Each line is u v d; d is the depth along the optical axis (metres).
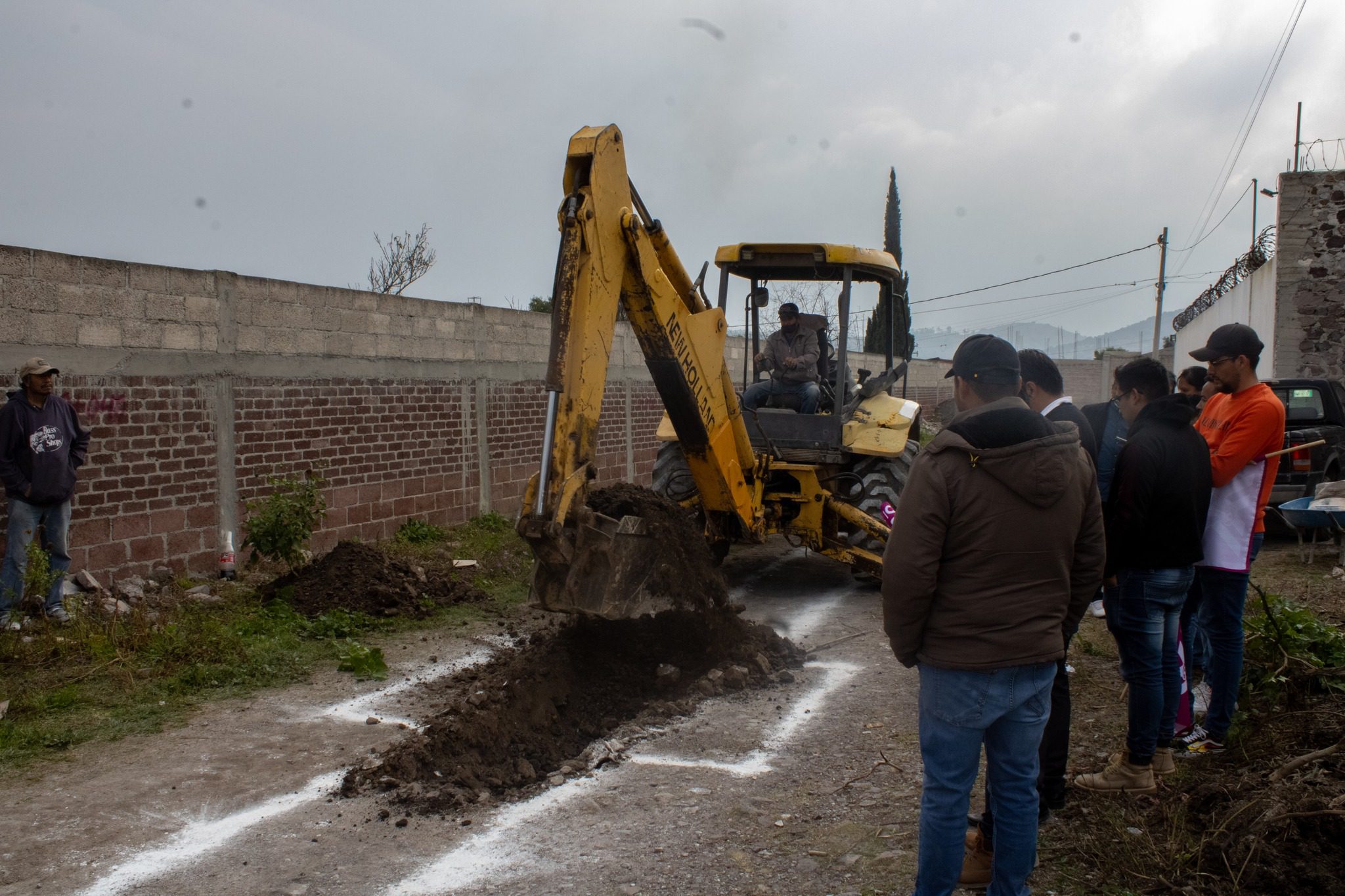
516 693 4.83
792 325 8.38
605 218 4.88
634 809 3.91
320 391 8.55
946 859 2.78
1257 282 16.83
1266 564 9.05
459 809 3.90
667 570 5.64
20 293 6.17
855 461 8.18
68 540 6.37
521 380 11.56
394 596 7.04
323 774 4.24
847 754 4.48
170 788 4.09
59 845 3.57
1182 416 3.77
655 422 15.04
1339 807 3.20
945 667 2.75
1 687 5.16
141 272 6.96
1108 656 5.92
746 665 5.70
